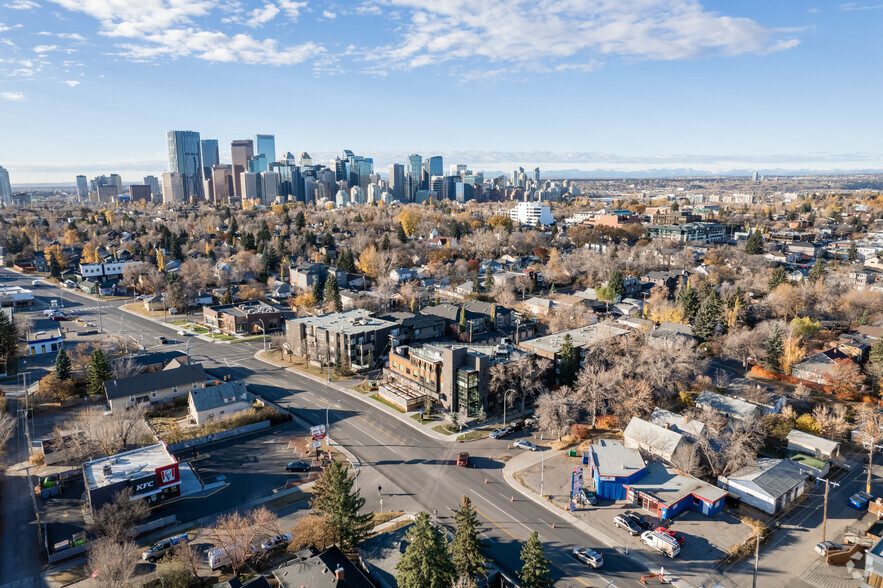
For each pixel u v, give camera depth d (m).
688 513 70.50
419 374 107.50
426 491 75.44
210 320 164.62
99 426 85.69
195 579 59.31
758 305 153.88
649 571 59.81
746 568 60.19
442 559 53.03
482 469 81.50
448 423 96.44
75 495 76.25
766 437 89.00
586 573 59.44
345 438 91.62
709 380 106.75
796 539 65.25
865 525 67.75
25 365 127.88
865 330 134.75
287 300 195.75
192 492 76.06
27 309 181.38
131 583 57.25
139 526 66.94
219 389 102.12
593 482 77.00
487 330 144.25
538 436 92.50
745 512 70.81
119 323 166.50
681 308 151.38
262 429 95.69
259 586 54.38
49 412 103.62
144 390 104.62
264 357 135.25
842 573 59.22
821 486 76.50
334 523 61.72
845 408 96.25
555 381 111.62
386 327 128.12
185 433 93.56
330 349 125.44
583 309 156.50
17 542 65.88
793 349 117.75
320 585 54.00
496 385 99.69
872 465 81.75
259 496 75.25
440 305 157.12
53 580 59.22
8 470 82.44
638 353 111.06
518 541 64.62
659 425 88.12
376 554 60.41
